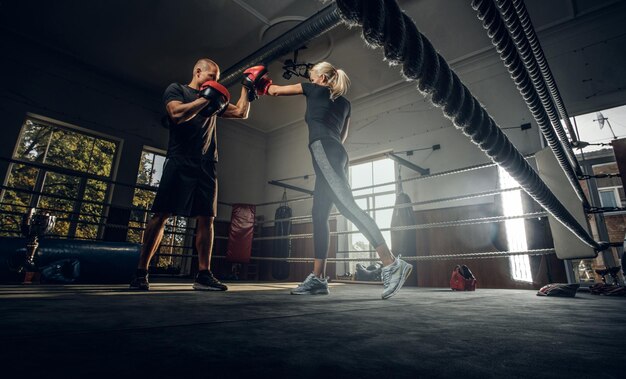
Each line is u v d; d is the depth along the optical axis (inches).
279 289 88.3
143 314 32.6
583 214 81.8
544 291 84.9
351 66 215.6
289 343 20.4
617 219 303.6
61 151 217.0
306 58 208.1
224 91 71.2
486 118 20.3
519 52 22.6
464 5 169.8
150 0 172.4
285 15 181.0
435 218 194.2
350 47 198.4
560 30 175.9
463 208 185.8
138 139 232.5
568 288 82.9
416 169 202.7
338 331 25.0
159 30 191.9
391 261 62.0
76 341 19.7
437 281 184.7
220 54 211.0
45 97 198.7
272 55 159.6
